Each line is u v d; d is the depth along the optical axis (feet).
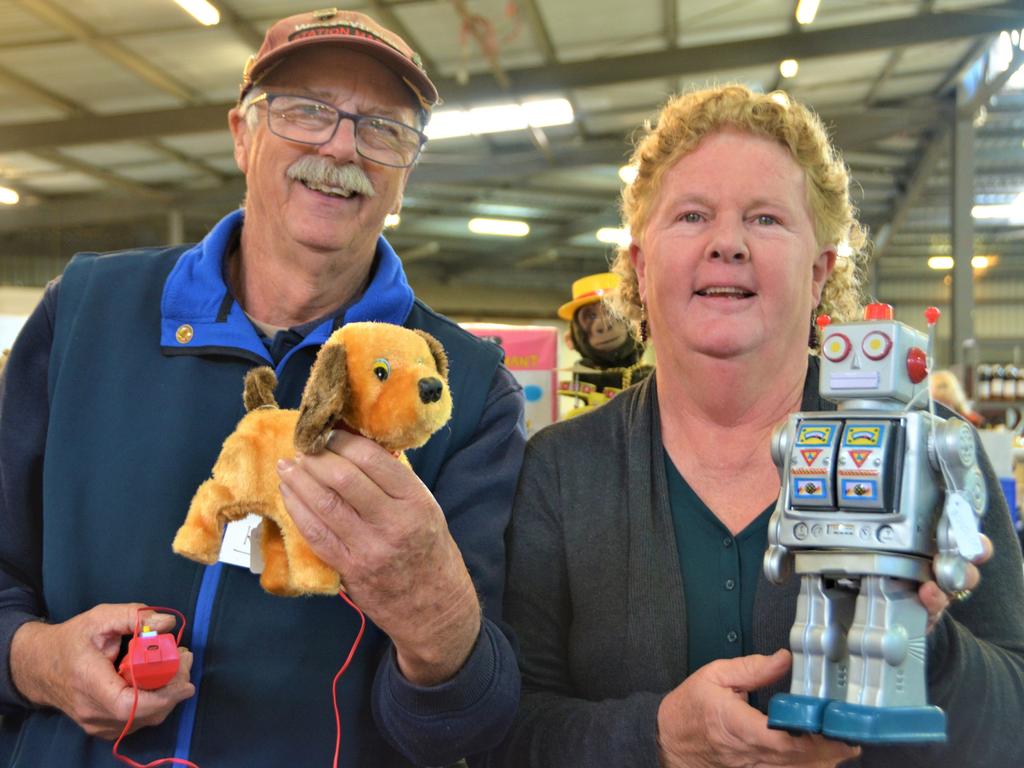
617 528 4.78
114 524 4.69
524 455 5.21
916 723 3.30
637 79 31.96
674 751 3.98
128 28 28.84
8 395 5.05
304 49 4.86
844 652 3.59
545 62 33.04
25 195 47.01
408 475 3.49
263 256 5.09
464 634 3.93
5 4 26.76
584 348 10.53
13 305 25.05
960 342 38.58
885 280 69.72
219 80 33.45
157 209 45.73
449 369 5.06
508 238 57.11
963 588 3.46
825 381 3.67
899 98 41.27
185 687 4.22
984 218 58.85
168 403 4.83
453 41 30.94
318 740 4.57
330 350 3.42
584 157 41.32
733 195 4.43
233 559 4.55
